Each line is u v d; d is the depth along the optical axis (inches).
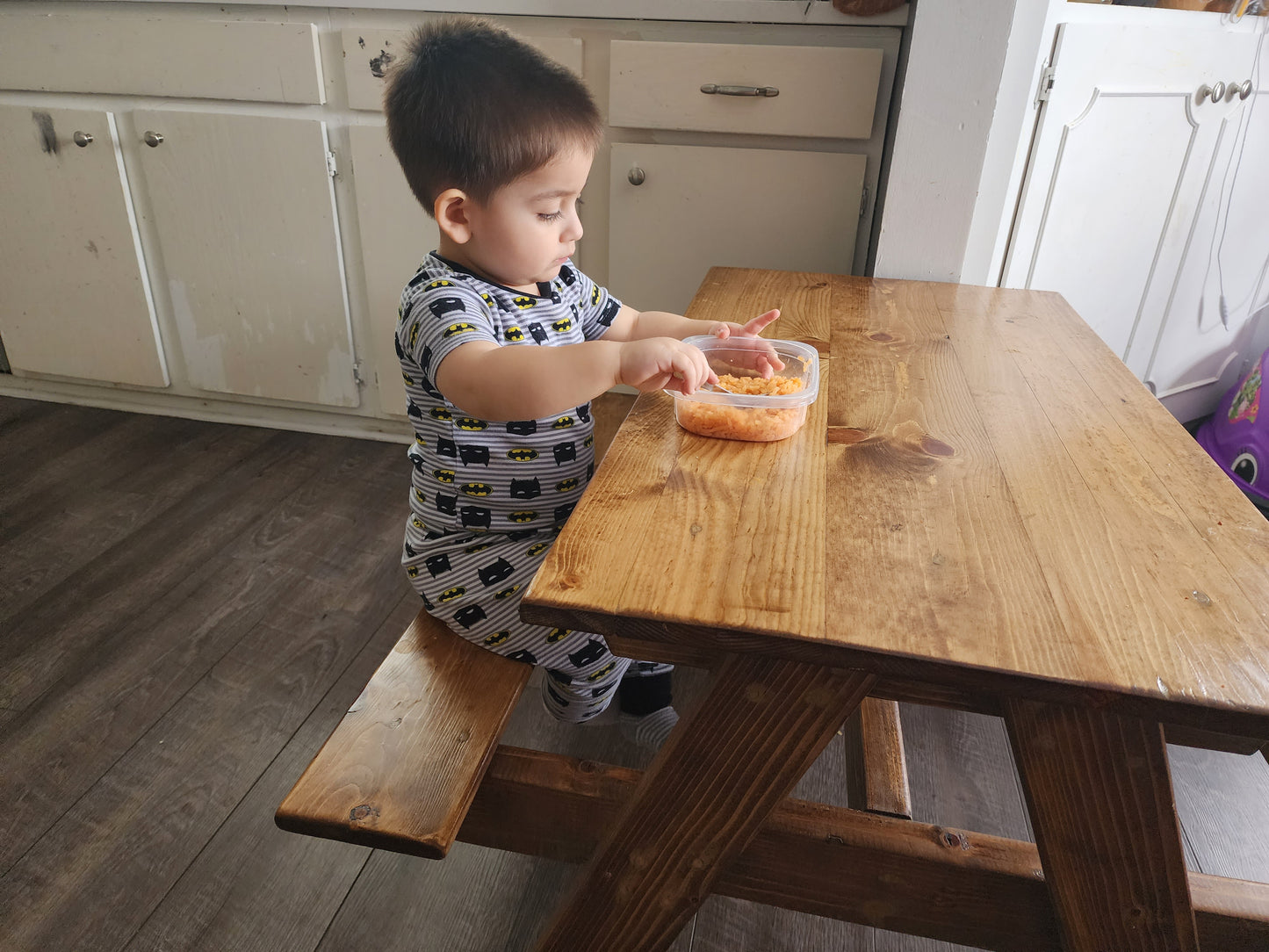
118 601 59.9
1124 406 33.6
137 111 71.0
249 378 81.4
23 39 70.0
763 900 31.3
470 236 31.9
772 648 20.2
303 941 39.1
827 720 23.6
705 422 30.1
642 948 29.5
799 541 23.7
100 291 79.7
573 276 38.1
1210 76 68.1
